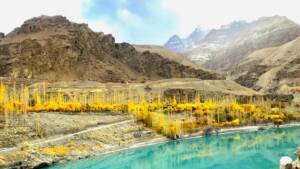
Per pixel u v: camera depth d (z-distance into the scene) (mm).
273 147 123062
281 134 156750
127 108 154875
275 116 189500
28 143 92875
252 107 196625
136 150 118375
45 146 95312
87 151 103500
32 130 100188
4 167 78625
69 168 88812
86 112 139125
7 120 98562
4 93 131000
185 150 120562
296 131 166500
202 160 105000
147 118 142625
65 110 134500
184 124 153875
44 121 109812
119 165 96812
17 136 93750
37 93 159000
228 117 176500
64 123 115375
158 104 174000
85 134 112000
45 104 136250
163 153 115375
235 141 138875
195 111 173750
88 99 172375
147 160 104188
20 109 117688
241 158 106375
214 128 160375
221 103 192125
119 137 121750
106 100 176125
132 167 95062
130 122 136875
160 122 141625
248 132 165250
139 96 198250
